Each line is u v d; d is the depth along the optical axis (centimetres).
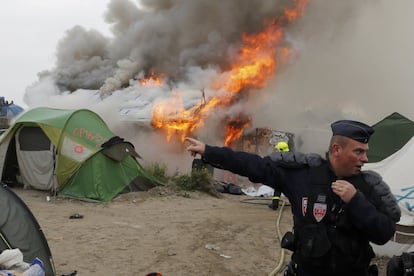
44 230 740
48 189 1121
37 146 1130
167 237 729
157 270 564
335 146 242
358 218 223
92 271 550
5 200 498
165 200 1088
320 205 240
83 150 1079
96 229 764
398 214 238
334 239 235
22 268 370
